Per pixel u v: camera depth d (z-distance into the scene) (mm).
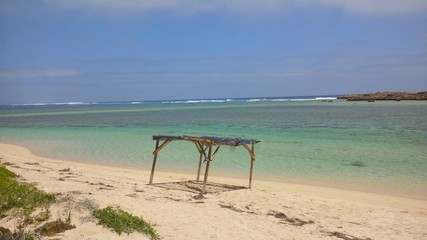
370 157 25812
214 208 12234
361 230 11203
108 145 33031
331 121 56812
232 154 27641
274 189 16875
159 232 9031
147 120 68750
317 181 19031
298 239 9789
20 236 7250
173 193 14516
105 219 8500
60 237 7496
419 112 76125
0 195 9102
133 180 17406
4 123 67812
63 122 67938
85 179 16250
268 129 45812
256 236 9594
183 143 34031
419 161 24094
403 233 11078
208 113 92500
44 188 12383
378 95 177375
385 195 16266
